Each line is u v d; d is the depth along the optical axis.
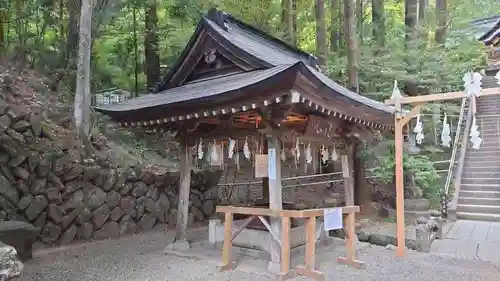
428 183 10.51
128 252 6.39
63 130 8.15
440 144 12.64
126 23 13.21
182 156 6.49
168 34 11.73
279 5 12.95
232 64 6.16
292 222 6.34
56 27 11.25
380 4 12.48
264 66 5.60
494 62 18.73
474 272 5.12
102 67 12.44
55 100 9.65
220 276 5.02
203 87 5.98
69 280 4.86
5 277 2.89
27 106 8.24
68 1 10.58
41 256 6.00
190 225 8.99
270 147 5.16
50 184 6.78
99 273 5.17
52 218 6.69
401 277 4.92
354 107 5.33
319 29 11.23
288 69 3.96
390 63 10.60
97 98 12.02
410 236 7.20
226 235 5.38
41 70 10.48
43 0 10.31
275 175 5.10
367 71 10.61
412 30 11.59
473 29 16.09
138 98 6.66
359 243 6.81
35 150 6.82
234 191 10.55
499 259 5.83
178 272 5.21
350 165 6.68
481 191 10.21
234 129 5.79
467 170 11.31
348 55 9.23
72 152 7.47
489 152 11.83
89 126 8.41
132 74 13.61
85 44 7.80
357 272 5.15
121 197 7.86
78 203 7.09
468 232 7.88
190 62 6.59
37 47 10.79
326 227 5.07
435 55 11.32
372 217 9.40
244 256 5.96
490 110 14.60
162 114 5.54
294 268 5.20
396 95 6.12
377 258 5.89
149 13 12.02
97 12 9.93
